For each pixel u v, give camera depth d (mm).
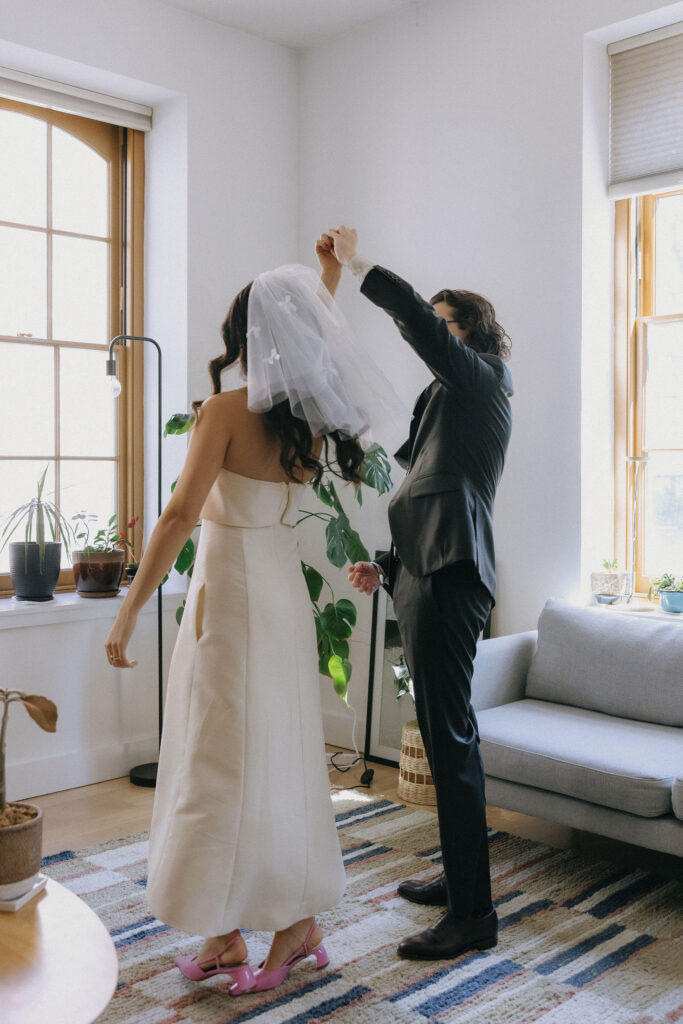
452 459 2293
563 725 2980
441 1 3877
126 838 3131
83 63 3648
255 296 2021
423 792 3496
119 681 3832
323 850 2172
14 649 3496
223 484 2092
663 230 3611
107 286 4121
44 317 3916
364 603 4215
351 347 2143
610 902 2666
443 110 3893
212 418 2041
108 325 4125
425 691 2311
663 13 3291
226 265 4160
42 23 3523
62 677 3643
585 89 3477
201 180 4051
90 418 4070
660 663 3031
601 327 3596
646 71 3475
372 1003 2148
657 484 3637
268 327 2008
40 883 1645
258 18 4082
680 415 3576
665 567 3633
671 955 2363
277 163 4379
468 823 2322
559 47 3523
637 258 3646
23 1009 1272
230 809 2020
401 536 2342
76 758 3678
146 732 3934
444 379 2250
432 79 3926
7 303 3805
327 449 2229
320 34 4254
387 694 4043
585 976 2262
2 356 3791
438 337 2188
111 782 3756
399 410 2201
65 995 1309
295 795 2117
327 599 4359
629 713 3061
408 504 2334
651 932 2484
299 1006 2135
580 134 3477
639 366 3646
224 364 2129
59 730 3639
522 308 3662
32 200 3869
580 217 3484
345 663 3779
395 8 4012
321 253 2332
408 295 2158
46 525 3889
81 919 1539
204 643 2066
